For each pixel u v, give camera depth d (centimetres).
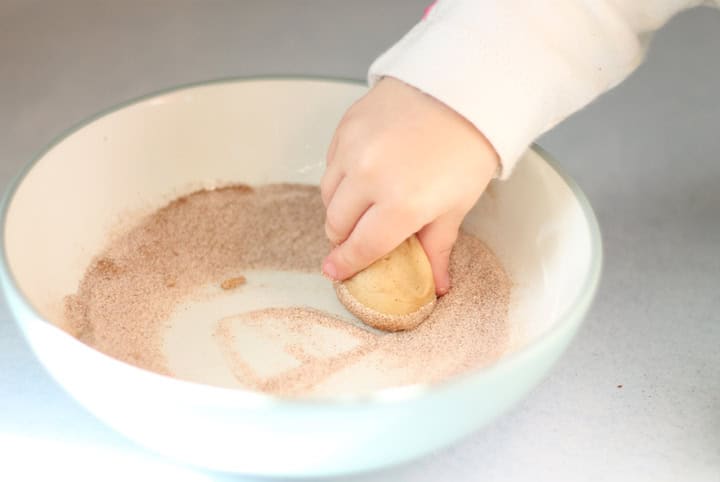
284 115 51
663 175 57
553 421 43
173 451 36
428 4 74
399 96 43
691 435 42
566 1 44
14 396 43
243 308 47
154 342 44
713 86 65
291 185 52
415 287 45
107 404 35
